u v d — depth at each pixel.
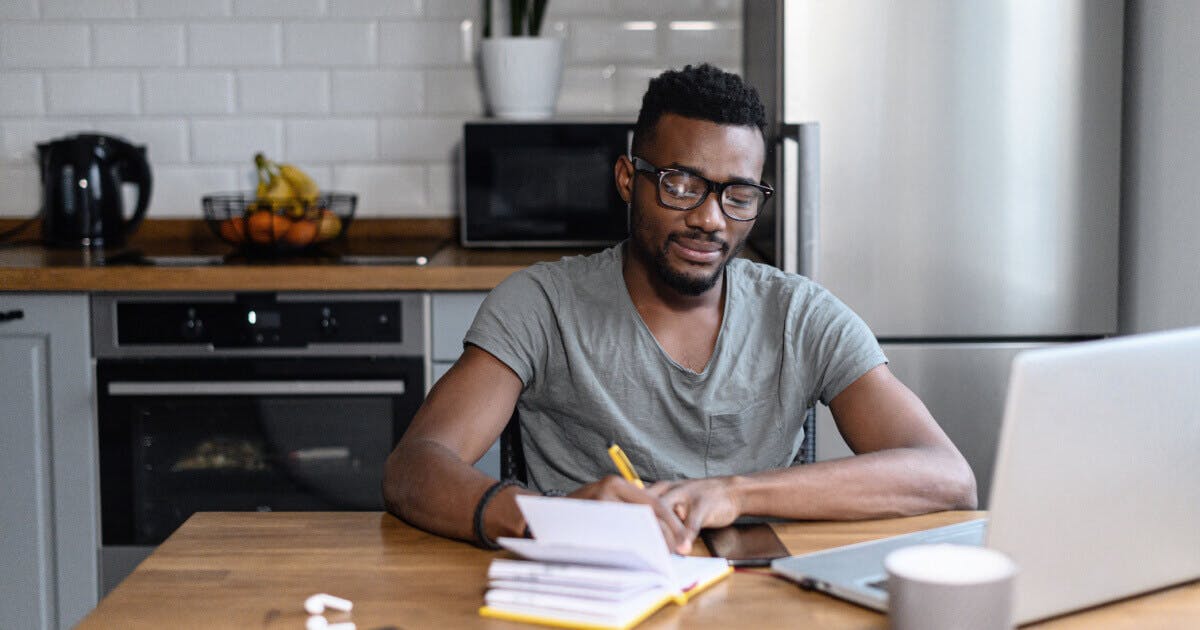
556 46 3.03
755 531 1.37
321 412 2.71
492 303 1.71
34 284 2.62
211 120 3.22
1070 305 2.73
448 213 3.27
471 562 1.28
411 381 2.68
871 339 1.71
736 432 1.70
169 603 1.16
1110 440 1.05
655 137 1.60
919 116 2.67
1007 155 2.69
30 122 3.21
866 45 2.65
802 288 1.75
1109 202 2.71
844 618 1.12
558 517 1.11
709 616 1.12
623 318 1.70
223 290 2.65
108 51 3.19
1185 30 2.51
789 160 2.62
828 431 2.71
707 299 1.72
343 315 2.67
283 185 2.81
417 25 3.20
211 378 2.68
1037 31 2.67
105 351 2.67
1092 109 2.69
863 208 2.68
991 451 2.73
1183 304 2.55
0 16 3.17
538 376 1.71
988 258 2.71
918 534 1.32
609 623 1.08
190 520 1.44
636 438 1.68
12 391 2.67
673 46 3.22
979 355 2.71
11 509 2.70
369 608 1.15
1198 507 1.13
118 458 2.69
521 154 2.91
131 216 3.21
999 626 0.94
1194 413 1.10
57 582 2.72
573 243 2.93
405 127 3.23
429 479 1.39
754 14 3.04
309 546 1.34
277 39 3.20
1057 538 1.05
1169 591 1.17
